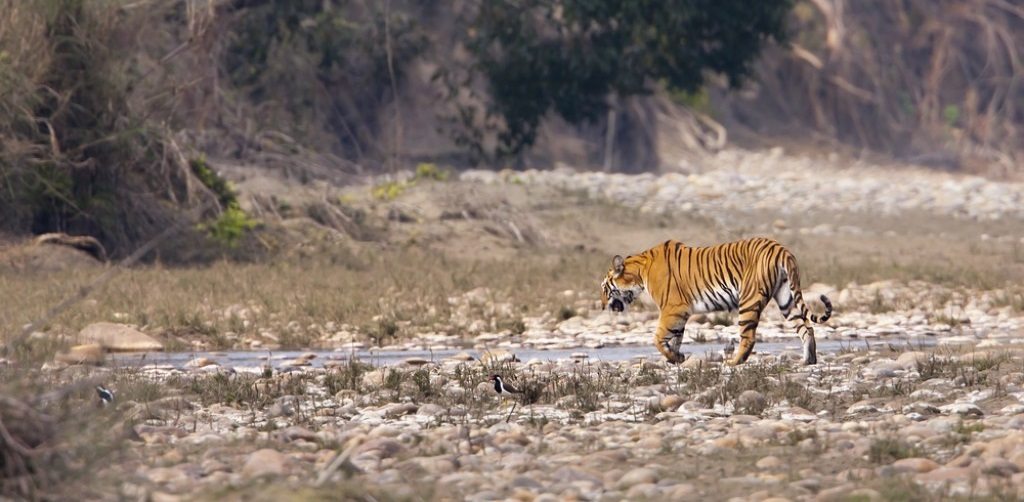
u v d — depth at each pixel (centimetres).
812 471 800
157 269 2325
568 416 1051
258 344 1684
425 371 1266
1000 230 3597
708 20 4341
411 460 829
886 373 1241
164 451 880
